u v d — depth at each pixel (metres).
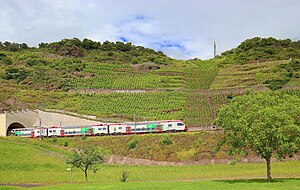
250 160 90.44
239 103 65.00
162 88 189.25
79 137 124.00
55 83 196.00
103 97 172.50
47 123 151.62
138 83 199.50
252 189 48.38
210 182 60.31
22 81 199.38
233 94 166.38
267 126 59.75
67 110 157.12
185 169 87.12
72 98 172.50
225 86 185.50
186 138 106.19
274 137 59.59
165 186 55.19
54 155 106.25
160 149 103.00
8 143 116.88
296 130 58.94
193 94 174.12
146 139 110.56
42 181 76.88
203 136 105.19
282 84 165.12
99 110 156.00
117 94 175.75
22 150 108.81
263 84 171.12
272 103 64.94
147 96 171.00
